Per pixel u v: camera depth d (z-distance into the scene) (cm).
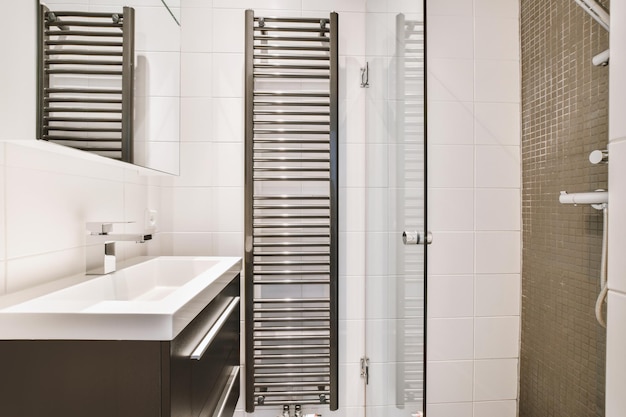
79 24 81
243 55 160
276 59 162
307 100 163
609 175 44
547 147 118
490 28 132
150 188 150
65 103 77
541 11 120
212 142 160
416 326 105
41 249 86
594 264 96
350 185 165
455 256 136
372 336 157
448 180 134
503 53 134
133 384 61
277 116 164
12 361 61
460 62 131
